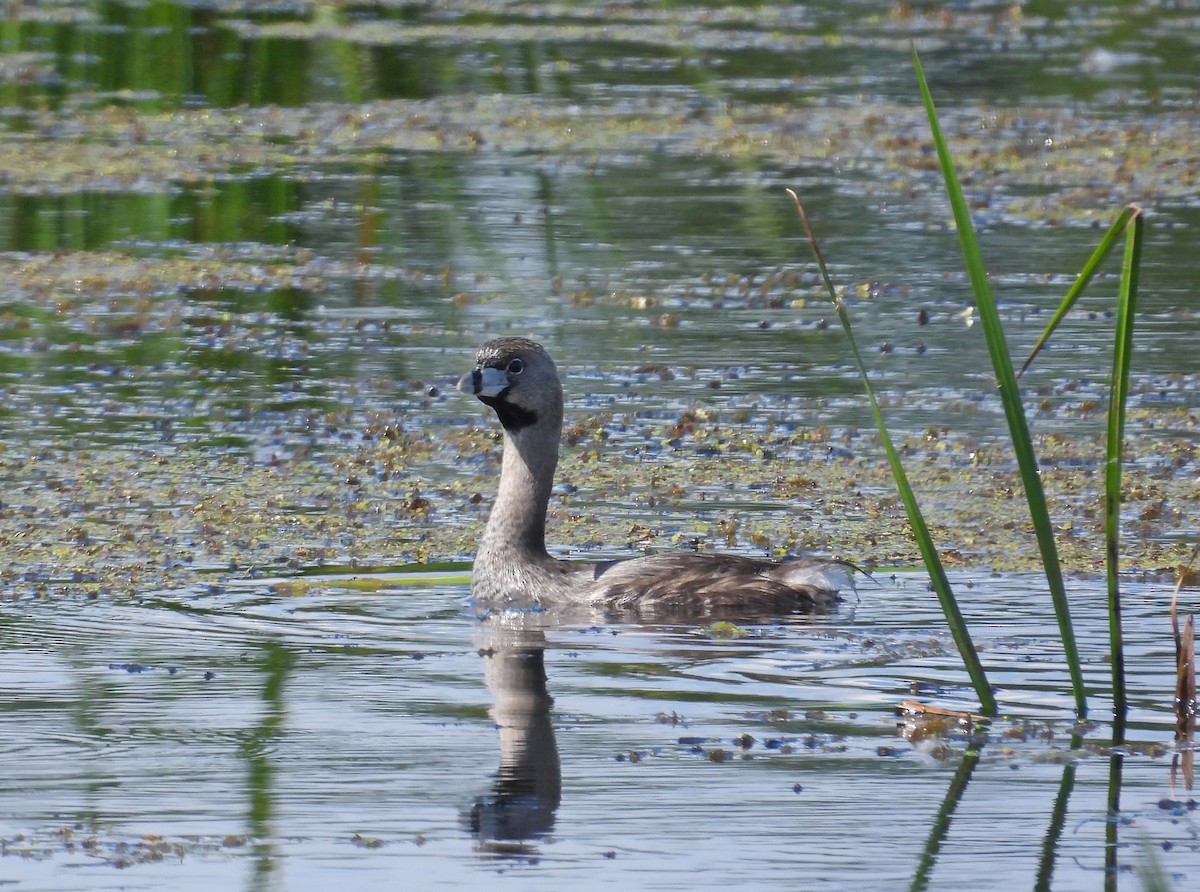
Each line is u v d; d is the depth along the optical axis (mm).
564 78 36562
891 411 18016
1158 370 19391
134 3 42938
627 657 11250
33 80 35531
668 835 8195
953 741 9500
